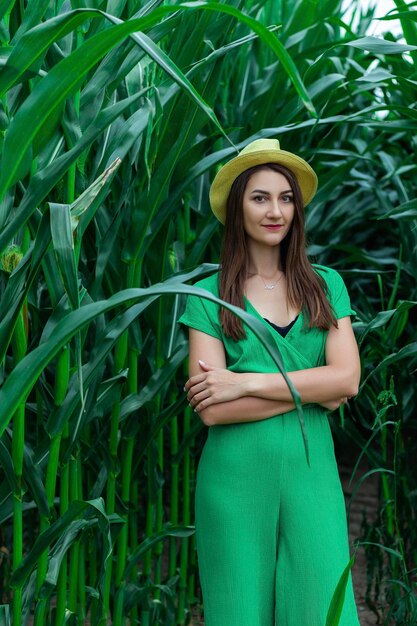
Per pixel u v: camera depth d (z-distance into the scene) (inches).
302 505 66.3
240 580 66.1
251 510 66.6
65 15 46.5
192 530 84.5
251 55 114.8
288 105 102.2
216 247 100.8
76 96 64.0
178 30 81.1
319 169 121.6
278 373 67.4
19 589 64.6
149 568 94.1
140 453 86.7
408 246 108.1
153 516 94.0
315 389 66.9
